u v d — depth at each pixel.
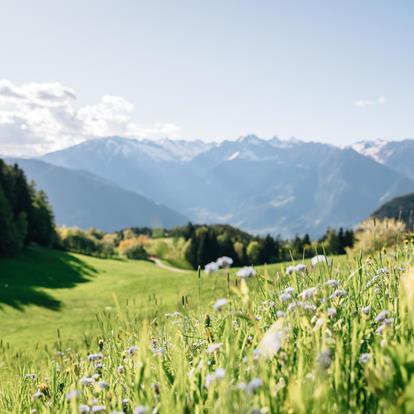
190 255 155.00
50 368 3.85
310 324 2.29
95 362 3.58
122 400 2.41
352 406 1.66
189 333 3.23
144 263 160.62
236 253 153.50
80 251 165.50
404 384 1.52
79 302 55.84
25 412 3.20
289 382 1.79
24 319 45.28
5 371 4.91
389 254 3.61
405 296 2.02
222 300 1.98
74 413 1.98
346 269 3.49
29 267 96.12
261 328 2.59
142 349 1.96
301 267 2.96
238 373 1.99
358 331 2.17
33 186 131.50
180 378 1.92
